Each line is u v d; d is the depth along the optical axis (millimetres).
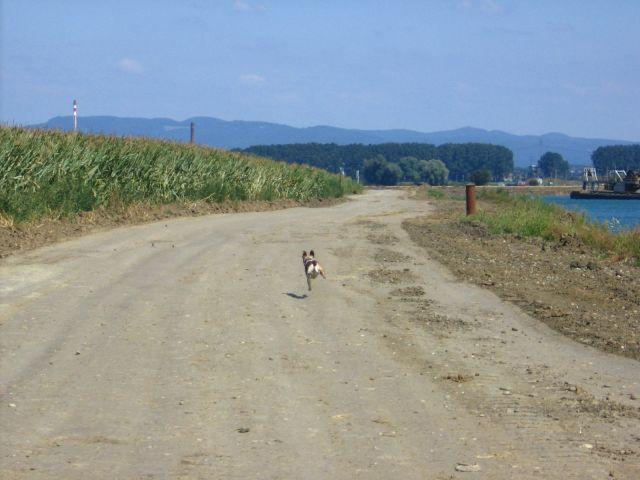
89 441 6934
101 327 11500
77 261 17609
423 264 18859
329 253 20531
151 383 8812
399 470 6355
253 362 9797
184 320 12102
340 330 11766
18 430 7203
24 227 21828
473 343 11141
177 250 20156
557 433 7348
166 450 6730
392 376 9289
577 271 18375
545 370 9734
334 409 7984
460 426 7512
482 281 16516
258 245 21922
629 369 9930
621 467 6484
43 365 9492
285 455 6652
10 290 14078
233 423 7484
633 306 14219
